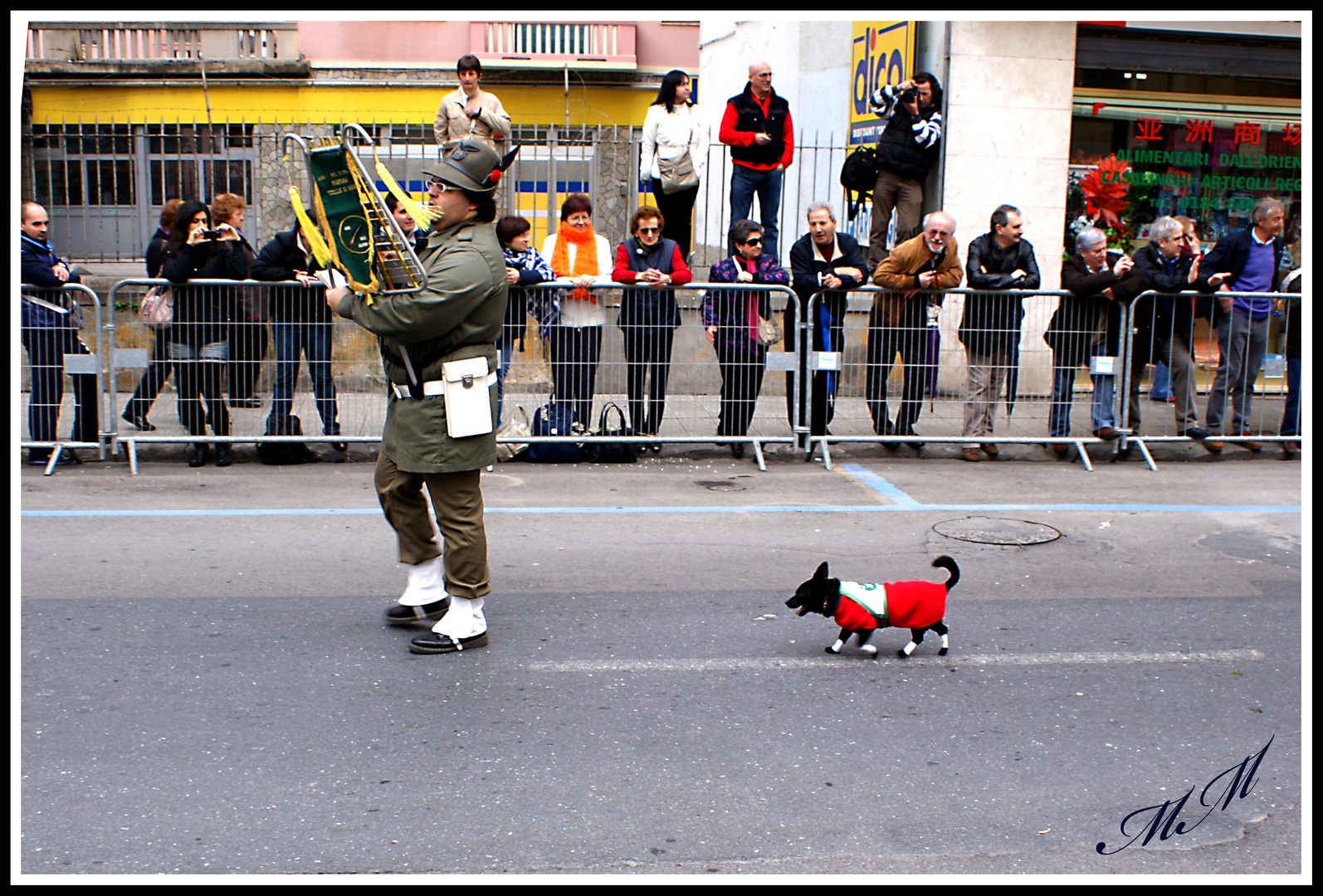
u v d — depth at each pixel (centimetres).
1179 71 1112
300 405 801
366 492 712
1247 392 866
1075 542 616
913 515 670
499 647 453
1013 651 456
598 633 471
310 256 777
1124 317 828
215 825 314
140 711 387
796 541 612
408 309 421
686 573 554
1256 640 470
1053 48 1071
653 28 2273
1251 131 1140
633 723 384
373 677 421
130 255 1284
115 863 294
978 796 337
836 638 469
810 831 315
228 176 1261
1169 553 598
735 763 355
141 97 2162
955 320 970
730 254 824
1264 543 618
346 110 2211
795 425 822
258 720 382
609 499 704
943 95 1062
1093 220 1120
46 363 763
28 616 478
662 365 810
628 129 1412
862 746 369
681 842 308
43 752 355
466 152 439
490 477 762
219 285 763
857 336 829
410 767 350
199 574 539
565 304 788
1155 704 406
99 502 675
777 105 1017
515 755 359
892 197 1059
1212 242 1151
